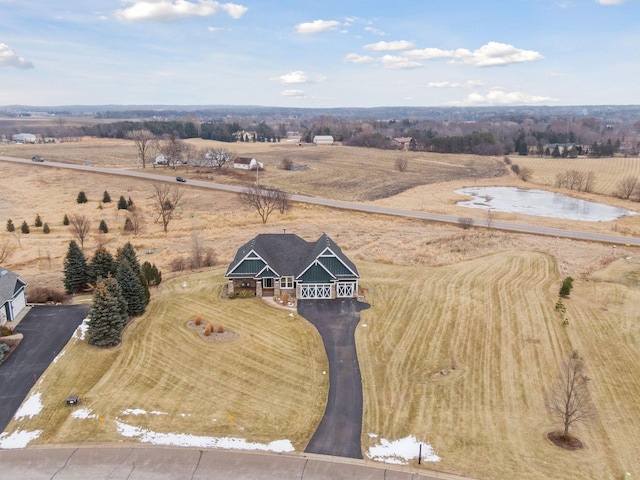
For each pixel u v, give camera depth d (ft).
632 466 81.97
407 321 136.77
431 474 80.18
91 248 216.74
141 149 484.74
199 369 110.52
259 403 98.89
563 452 85.25
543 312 144.05
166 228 251.60
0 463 80.84
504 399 101.19
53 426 90.22
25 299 143.02
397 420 94.17
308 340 125.08
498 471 80.79
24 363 111.14
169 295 152.56
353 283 151.84
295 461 82.69
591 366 114.42
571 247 219.82
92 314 118.11
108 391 101.40
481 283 167.53
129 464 81.00
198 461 82.07
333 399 100.73
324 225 261.03
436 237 232.94
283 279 153.99
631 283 170.91
